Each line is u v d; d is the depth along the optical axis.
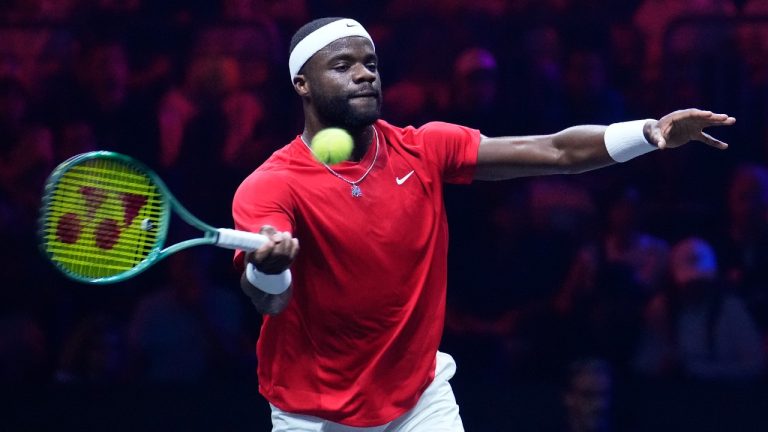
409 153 13.89
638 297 26.81
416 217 13.67
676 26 32.31
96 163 11.93
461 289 27.41
